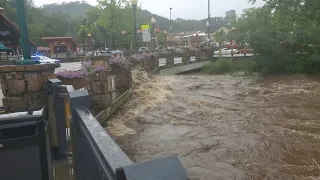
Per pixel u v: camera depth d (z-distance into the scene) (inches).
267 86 620.7
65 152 151.7
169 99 450.9
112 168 42.5
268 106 402.3
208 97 482.3
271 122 315.6
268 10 957.2
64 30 3538.4
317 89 547.5
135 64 574.2
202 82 697.0
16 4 175.2
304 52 911.7
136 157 215.0
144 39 984.9
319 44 872.3
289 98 459.5
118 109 350.3
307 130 283.6
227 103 427.8
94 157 63.2
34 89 170.2
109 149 51.5
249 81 729.0
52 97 158.9
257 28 915.4
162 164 38.6
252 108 390.9
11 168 101.5
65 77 213.8
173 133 276.4
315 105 399.5
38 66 169.5
